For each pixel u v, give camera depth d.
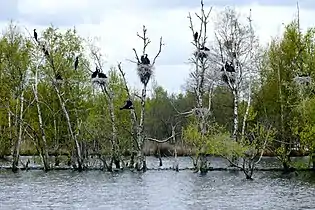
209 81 75.69
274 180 57.19
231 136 68.75
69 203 43.28
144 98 66.19
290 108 68.88
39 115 67.56
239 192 48.62
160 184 54.59
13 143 70.88
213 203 42.84
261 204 42.28
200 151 62.38
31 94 72.75
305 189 50.31
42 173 64.88
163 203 43.06
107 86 67.44
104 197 46.25
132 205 42.25
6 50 68.06
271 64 72.38
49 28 69.94
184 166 72.38
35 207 41.53
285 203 42.69
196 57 65.69
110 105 66.50
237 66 69.69
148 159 84.56
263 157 84.75
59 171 66.88
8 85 68.69
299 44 67.94
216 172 65.12
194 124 66.88
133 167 68.44
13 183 55.47
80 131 67.31
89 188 51.88
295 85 65.81
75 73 71.56
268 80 72.88
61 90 71.50
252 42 72.44
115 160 68.19
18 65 68.06
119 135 68.62
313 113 60.62
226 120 86.25
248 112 68.12
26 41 68.94
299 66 67.38
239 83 70.00
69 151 69.56
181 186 52.97
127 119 71.38
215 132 65.25
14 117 68.94
